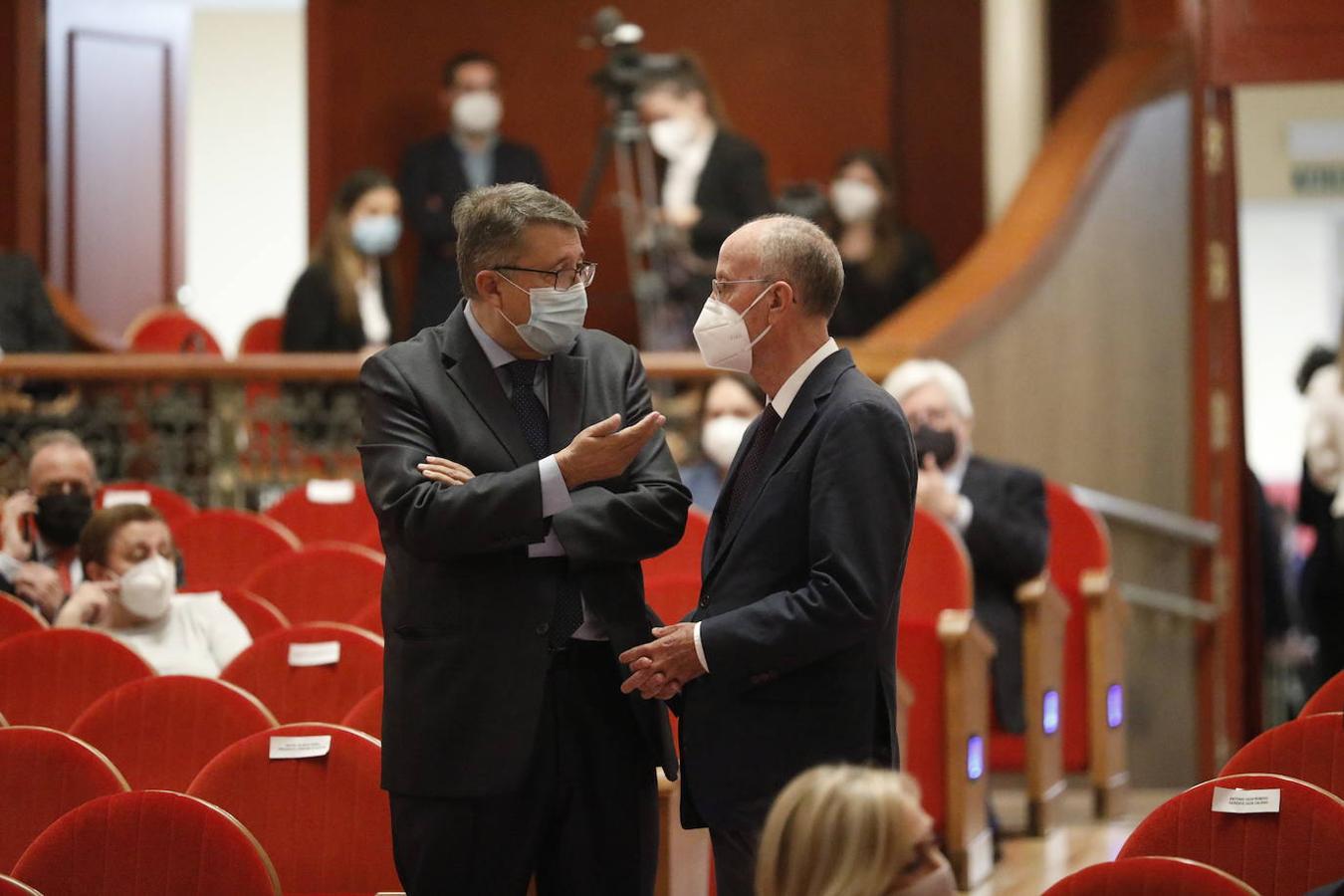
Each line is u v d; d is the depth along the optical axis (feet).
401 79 78.43
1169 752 57.16
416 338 25.93
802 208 64.64
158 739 31.73
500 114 71.67
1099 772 46.37
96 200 81.30
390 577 25.18
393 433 25.00
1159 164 58.18
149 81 83.20
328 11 78.28
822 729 24.85
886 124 78.13
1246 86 58.59
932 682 38.96
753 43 78.33
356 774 28.78
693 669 24.40
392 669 24.97
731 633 24.22
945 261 78.07
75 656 35.12
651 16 78.59
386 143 78.38
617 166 77.05
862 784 17.81
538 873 25.71
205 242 98.94
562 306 25.05
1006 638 42.73
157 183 83.46
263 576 42.42
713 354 26.03
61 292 73.46
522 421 25.54
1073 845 42.88
